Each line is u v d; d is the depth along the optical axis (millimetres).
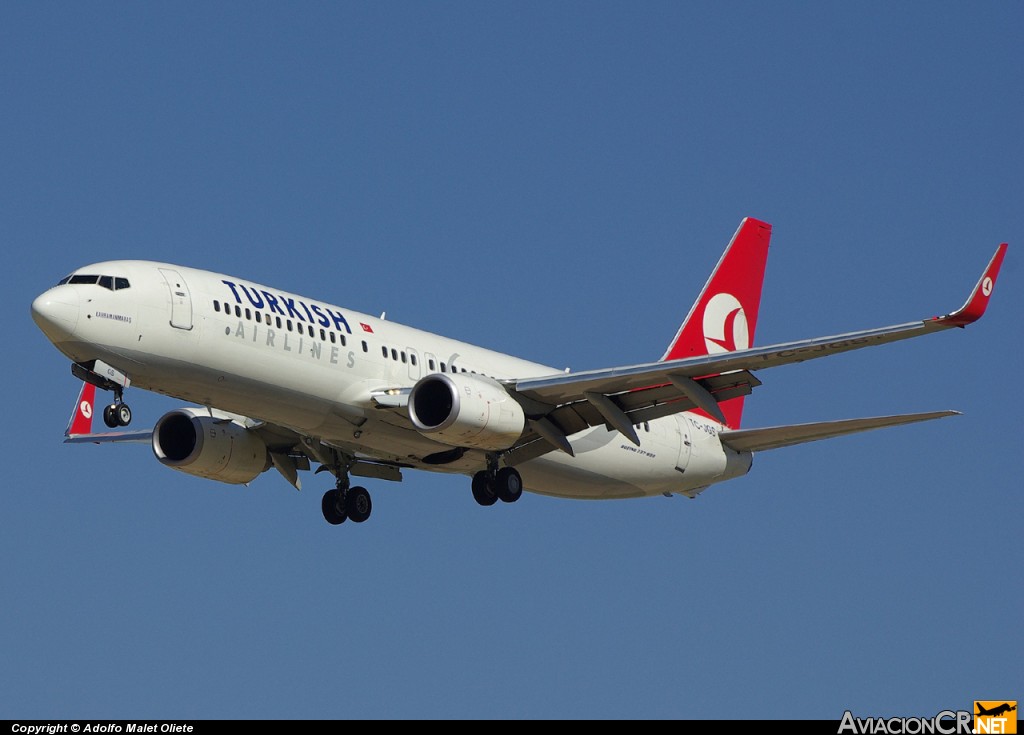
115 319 95062
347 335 105688
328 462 116438
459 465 114188
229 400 101500
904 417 111500
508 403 103188
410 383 108438
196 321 97750
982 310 88875
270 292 104062
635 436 106750
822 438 118750
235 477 116500
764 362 99562
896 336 92625
